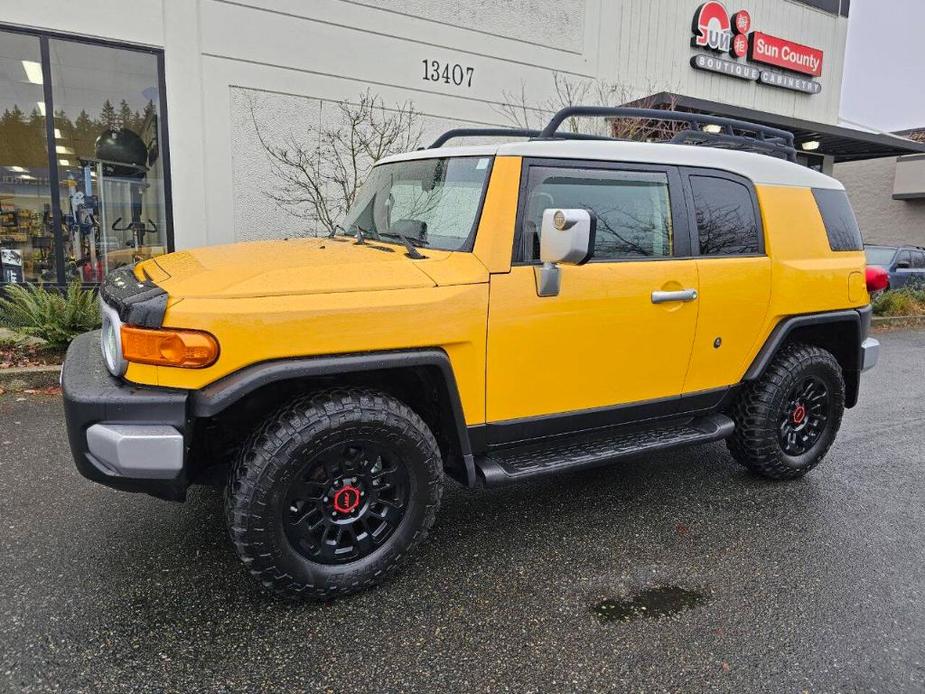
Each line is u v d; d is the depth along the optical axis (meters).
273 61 8.22
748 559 3.16
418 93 9.34
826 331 4.32
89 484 3.78
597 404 3.24
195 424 2.71
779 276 3.75
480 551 3.18
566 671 2.34
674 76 12.42
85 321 6.14
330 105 8.66
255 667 2.31
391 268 2.74
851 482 4.16
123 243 8.01
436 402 3.00
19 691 2.15
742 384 3.85
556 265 2.90
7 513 3.40
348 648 2.43
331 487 2.64
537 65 10.39
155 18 7.58
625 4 11.35
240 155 8.22
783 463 3.96
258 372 2.40
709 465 4.39
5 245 7.57
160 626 2.51
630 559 3.13
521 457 3.16
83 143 7.66
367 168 9.02
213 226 8.20
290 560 2.56
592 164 3.17
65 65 7.37
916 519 3.64
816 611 2.74
